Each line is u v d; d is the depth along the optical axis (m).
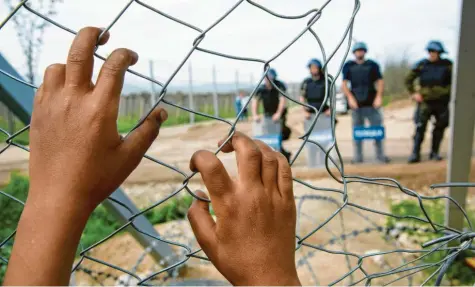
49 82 0.60
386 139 8.89
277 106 6.51
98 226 4.76
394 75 12.07
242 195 0.63
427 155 7.21
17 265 0.56
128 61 0.60
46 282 0.55
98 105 0.58
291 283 0.64
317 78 5.95
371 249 3.74
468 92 2.59
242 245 0.63
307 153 6.49
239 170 0.65
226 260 0.64
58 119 0.58
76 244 0.59
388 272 0.87
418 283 3.00
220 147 0.68
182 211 5.15
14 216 4.91
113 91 0.59
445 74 6.47
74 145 0.58
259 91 6.56
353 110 6.79
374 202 5.09
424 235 3.80
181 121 14.70
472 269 2.95
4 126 10.34
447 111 6.52
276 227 0.64
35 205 0.58
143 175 7.32
